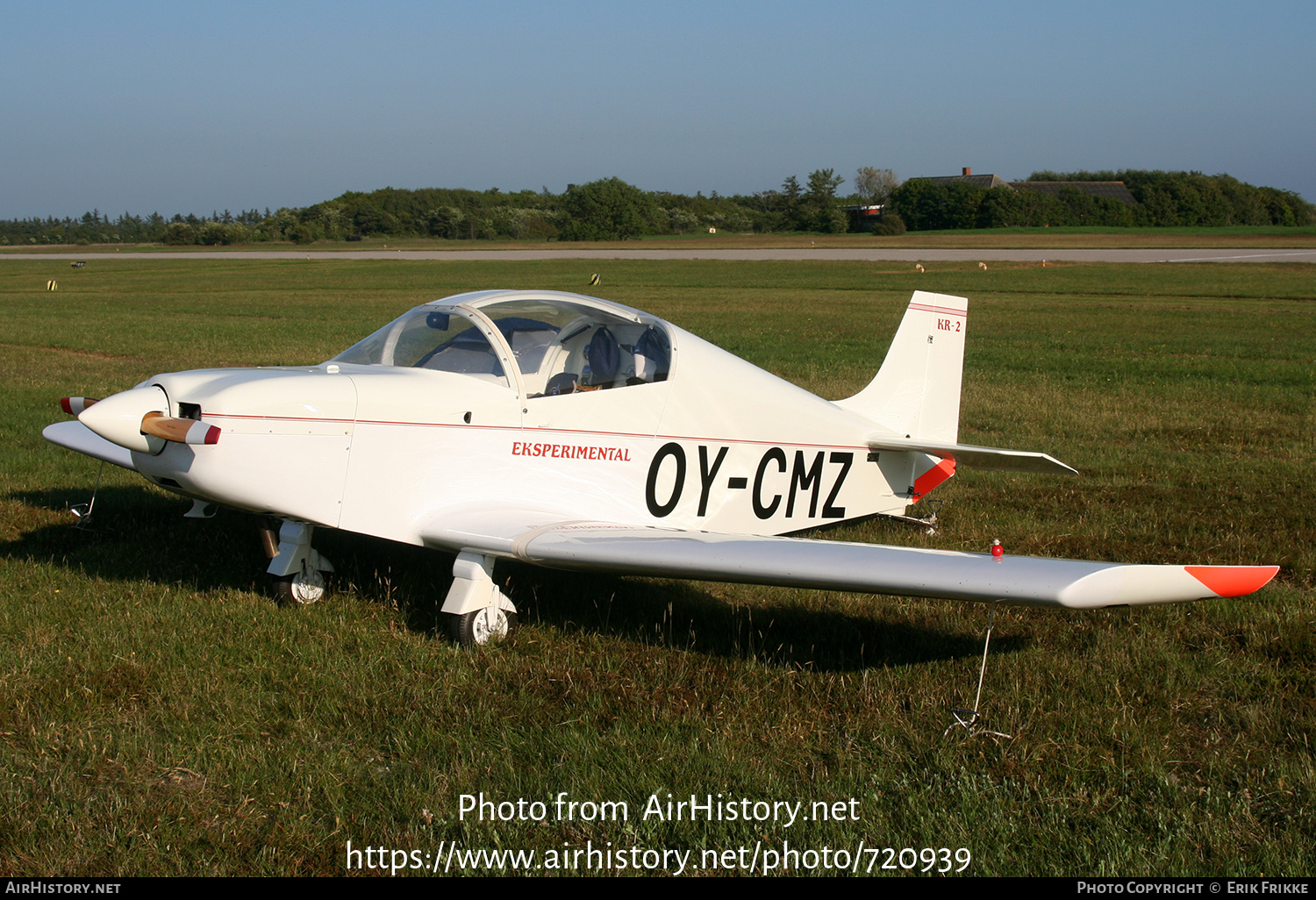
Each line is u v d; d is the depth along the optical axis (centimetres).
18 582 447
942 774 296
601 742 309
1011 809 277
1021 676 367
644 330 493
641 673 368
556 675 362
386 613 423
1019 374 1278
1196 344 1625
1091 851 261
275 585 428
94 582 451
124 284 3494
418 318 470
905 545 561
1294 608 440
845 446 568
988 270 3934
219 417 381
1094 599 305
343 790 280
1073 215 8981
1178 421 954
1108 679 367
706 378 504
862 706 341
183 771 287
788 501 549
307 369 439
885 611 448
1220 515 615
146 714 321
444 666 369
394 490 421
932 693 352
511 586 470
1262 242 6097
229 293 2989
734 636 414
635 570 369
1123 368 1334
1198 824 271
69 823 258
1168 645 401
